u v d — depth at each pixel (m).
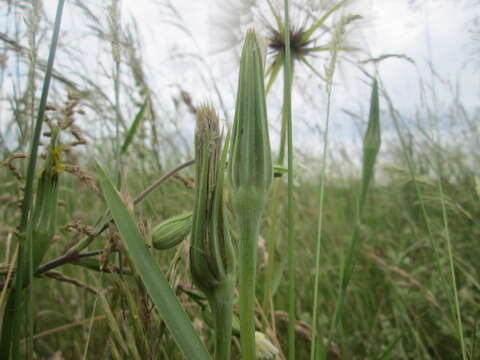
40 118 0.11
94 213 0.28
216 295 0.11
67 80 0.23
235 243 0.24
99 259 0.13
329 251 0.34
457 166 0.41
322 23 0.22
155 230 0.13
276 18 0.21
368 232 0.41
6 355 0.12
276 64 0.22
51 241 0.12
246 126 0.11
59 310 0.26
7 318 0.12
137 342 0.12
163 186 0.30
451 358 0.25
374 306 0.30
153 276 0.11
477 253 0.32
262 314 0.19
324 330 0.27
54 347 0.25
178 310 0.11
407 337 0.26
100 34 0.20
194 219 0.10
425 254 0.35
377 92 0.18
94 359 0.22
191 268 0.11
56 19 0.11
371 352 0.25
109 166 0.28
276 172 0.15
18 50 0.19
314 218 0.38
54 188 0.12
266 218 0.29
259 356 0.15
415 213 0.43
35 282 0.25
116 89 0.16
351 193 0.49
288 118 0.13
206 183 0.10
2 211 0.24
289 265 0.14
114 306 0.13
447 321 0.24
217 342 0.11
